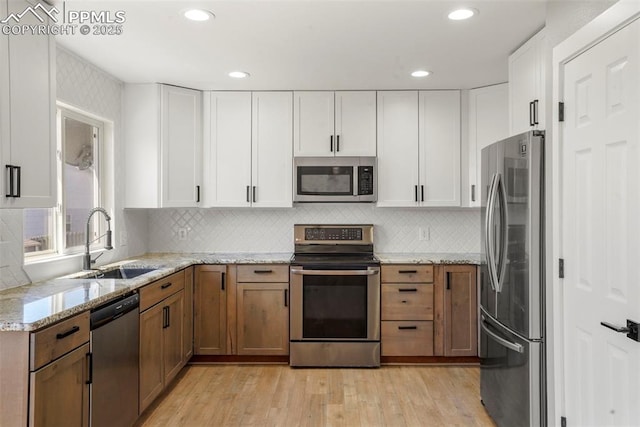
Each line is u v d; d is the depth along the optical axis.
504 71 3.26
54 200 2.16
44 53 2.08
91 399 1.95
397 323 3.53
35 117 2.01
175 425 2.57
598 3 1.71
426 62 3.05
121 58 2.94
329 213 4.09
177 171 3.65
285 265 3.55
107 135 3.39
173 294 3.05
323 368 3.51
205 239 4.11
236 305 3.56
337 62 3.04
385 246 4.09
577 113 1.88
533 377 2.12
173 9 2.21
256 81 3.52
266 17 2.32
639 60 1.47
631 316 1.53
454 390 3.08
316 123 3.78
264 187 3.79
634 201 1.51
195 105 3.74
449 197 3.76
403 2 2.15
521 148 2.19
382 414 2.71
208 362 3.62
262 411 2.75
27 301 1.93
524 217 2.16
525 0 2.13
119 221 3.51
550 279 2.10
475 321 3.54
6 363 1.57
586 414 1.82
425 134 3.77
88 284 2.36
